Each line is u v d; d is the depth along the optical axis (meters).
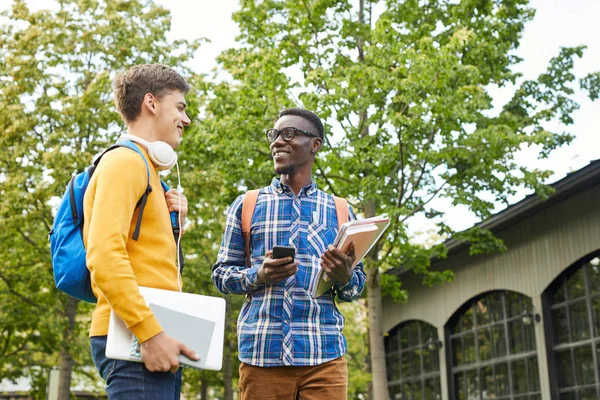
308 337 3.45
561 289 13.99
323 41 13.12
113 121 15.12
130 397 2.42
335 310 3.60
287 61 13.23
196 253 17.03
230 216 3.71
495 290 16.02
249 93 12.41
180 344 2.43
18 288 16.39
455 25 12.66
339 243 3.25
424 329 19.03
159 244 2.62
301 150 3.70
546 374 13.88
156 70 2.81
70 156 14.27
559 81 13.32
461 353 17.31
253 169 12.38
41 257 15.62
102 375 2.55
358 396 22.39
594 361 12.82
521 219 14.71
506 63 12.92
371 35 12.16
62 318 15.04
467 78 12.09
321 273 3.33
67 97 14.70
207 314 2.56
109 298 2.35
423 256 12.65
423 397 18.78
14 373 16.98
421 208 12.34
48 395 13.05
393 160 11.66
